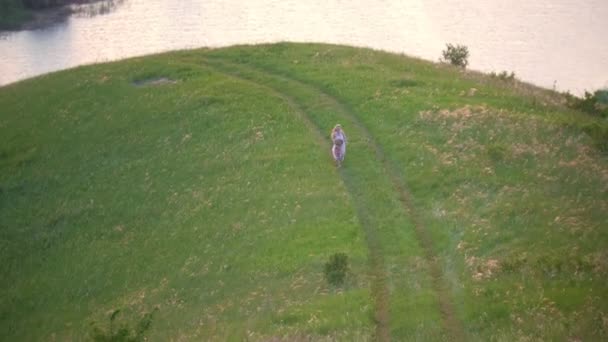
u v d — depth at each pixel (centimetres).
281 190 3612
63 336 3055
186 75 5262
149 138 4500
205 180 3925
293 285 2803
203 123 4519
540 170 3397
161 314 2936
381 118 4194
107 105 4994
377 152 3834
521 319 2345
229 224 3450
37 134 4791
